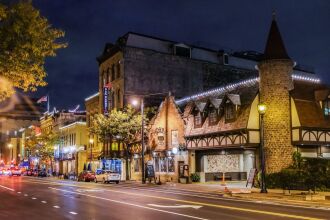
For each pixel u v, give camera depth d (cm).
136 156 5472
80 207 2089
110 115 5131
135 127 5062
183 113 4606
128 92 5772
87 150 7431
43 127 10150
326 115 3588
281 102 3478
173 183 4303
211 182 4222
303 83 3694
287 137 3453
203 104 4250
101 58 6550
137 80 5853
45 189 3669
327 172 2841
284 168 3250
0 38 1470
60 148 8531
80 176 5703
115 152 5878
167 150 4741
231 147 3762
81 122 7681
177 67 6138
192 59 6266
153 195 2798
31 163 10656
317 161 2984
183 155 4494
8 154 14050
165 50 6166
